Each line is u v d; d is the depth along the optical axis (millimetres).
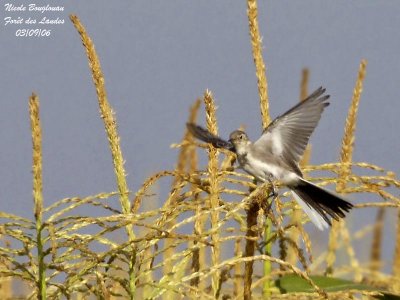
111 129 11070
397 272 13523
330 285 11664
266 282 11734
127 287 10367
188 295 10820
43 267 9891
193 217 10305
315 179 11922
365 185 11852
